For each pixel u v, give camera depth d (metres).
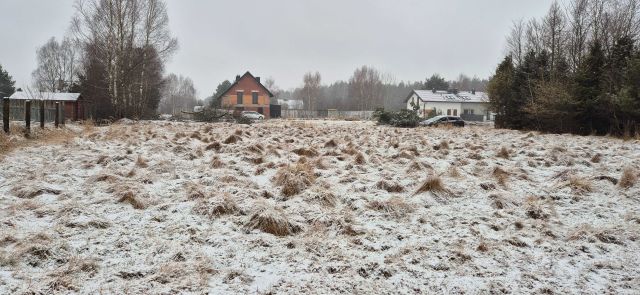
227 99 62.69
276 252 4.59
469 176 8.65
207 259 4.27
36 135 14.30
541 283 4.01
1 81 61.47
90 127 19.06
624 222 5.79
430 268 4.30
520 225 5.59
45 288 3.58
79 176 8.02
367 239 5.04
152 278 3.82
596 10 31.28
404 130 25.77
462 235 5.24
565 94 25.27
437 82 83.38
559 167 9.98
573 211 6.36
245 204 6.11
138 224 5.34
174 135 15.86
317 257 4.49
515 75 32.19
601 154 12.02
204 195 6.48
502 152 11.77
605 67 25.08
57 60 63.34
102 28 31.70
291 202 6.36
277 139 15.62
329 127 28.11
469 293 3.79
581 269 4.32
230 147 11.94
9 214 5.48
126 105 32.47
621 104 21.83
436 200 6.75
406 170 8.96
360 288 3.83
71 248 4.45
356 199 6.50
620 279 4.10
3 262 4.04
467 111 67.38
